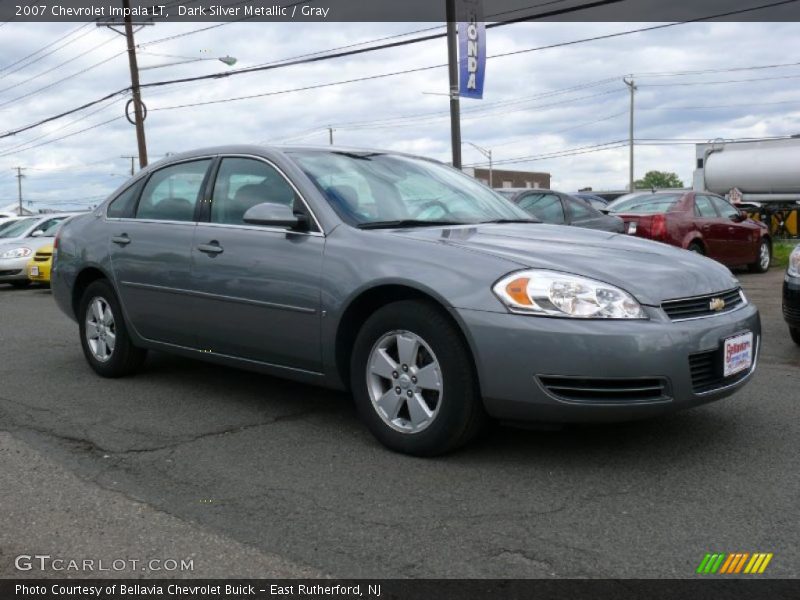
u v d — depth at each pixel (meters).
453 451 3.95
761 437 4.16
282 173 4.60
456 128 17.45
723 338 3.73
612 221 11.16
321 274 4.16
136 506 3.39
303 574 2.76
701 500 3.33
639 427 4.34
